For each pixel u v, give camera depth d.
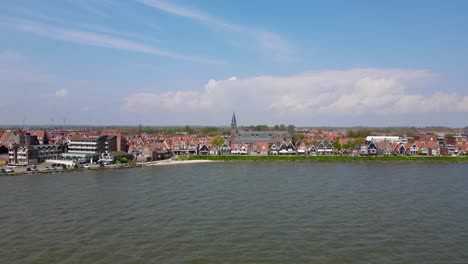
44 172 155.25
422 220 80.50
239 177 140.12
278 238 69.38
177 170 163.75
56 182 130.75
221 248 64.62
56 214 85.50
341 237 69.94
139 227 75.88
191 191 111.62
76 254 62.00
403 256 61.09
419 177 138.75
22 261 59.16
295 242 67.31
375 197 102.38
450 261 59.22
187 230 73.94
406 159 197.88
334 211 87.62
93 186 121.69
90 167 170.00
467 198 101.31
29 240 68.44
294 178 136.75
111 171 162.00
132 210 89.00
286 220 80.50
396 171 155.88
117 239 69.00
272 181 129.75
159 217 83.00
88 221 80.00
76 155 198.25
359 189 114.00
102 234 71.75
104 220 80.75
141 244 66.50
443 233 72.12
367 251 63.12
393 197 102.44
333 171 156.25
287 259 59.91
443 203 95.50
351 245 65.88
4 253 62.31
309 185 121.12
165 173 153.62
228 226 76.38
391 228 75.12
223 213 86.00
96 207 91.88
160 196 104.56
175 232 72.81
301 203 95.38
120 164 182.12
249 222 79.06
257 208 90.38
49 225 77.25
